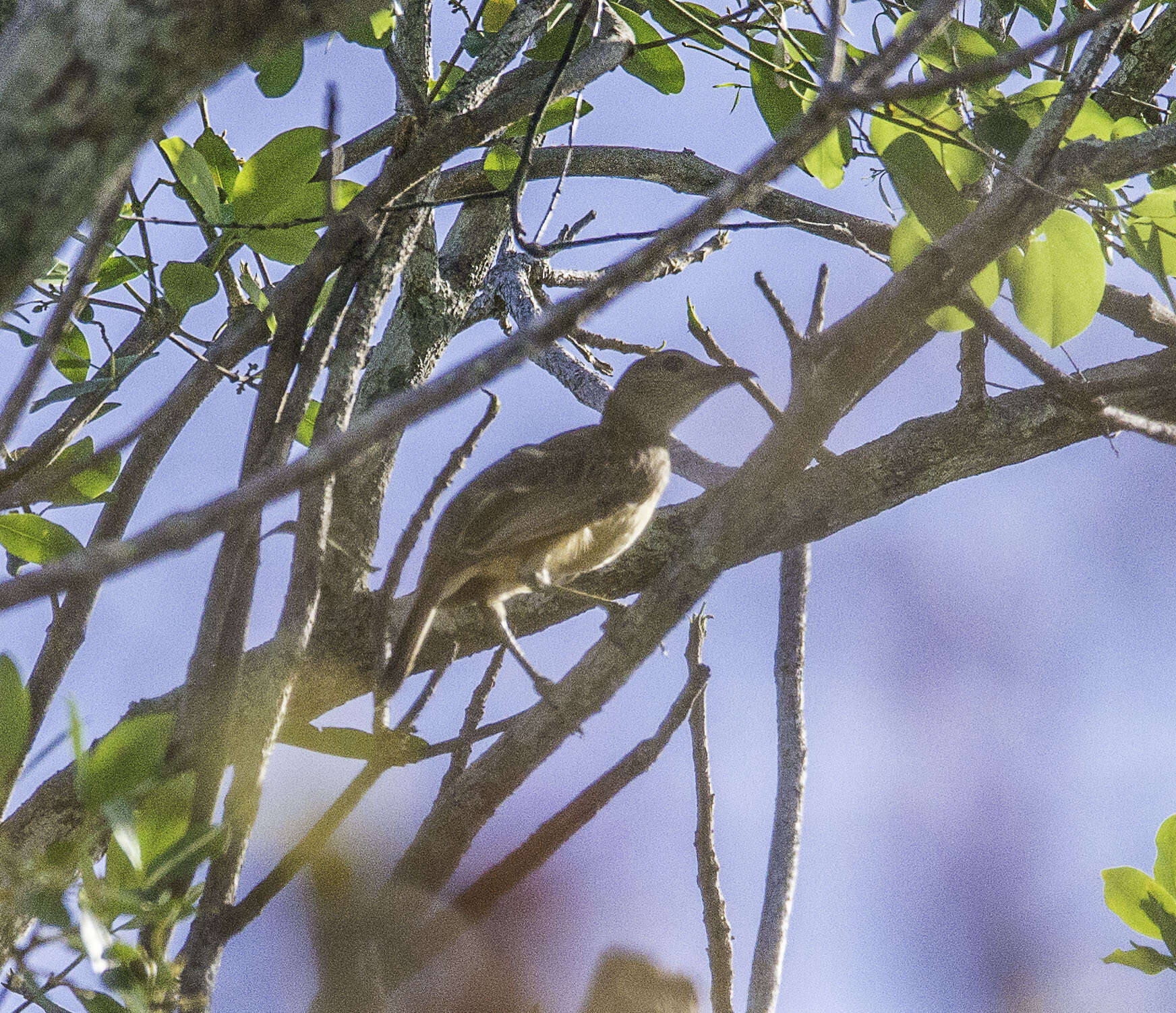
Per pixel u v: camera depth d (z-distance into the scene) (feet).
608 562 35.47
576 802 24.34
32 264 13.94
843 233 34.04
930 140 26.81
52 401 28.91
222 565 23.86
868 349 21.61
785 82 34.01
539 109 24.73
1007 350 26.73
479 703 29.07
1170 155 23.08
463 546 32.22
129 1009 18.57
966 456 32.60
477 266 39.70
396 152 29.73
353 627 31.99
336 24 14.71
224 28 14.05
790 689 30.22
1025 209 22.67
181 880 21.17
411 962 23.45
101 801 20.47
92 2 13.79
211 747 22.52
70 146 13.75
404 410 15.37
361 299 28.89
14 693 20.45
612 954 23.07
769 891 27.76
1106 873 28.73
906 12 30.50
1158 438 26.76
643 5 37.09
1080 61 23.48
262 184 30.22
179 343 29.76
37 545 29.17
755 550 31.48
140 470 30.30
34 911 18.62
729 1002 24.68
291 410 26.13
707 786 26.03
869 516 32.50
